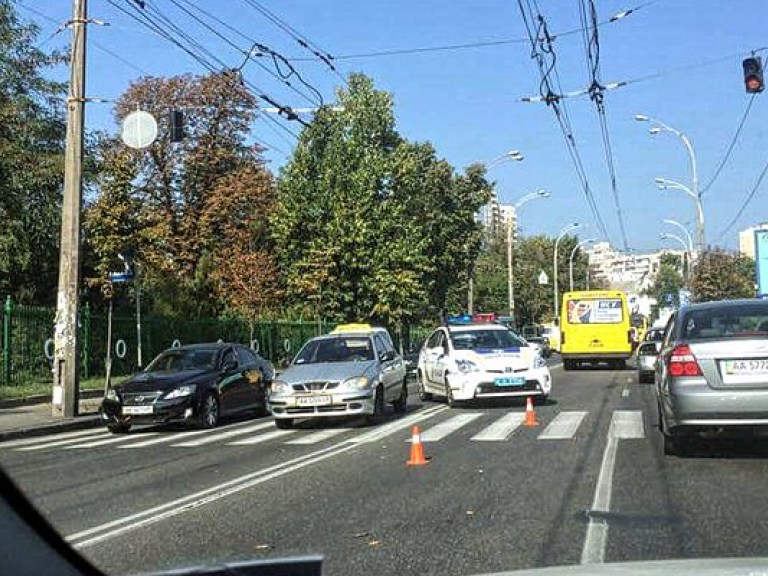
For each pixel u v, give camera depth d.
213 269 37.19
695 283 53.59
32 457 12.43
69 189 18.19
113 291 27.92
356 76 46.47
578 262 109.38
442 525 7.15
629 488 8.51
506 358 17.30
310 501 8.34
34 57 33.91
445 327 19.28
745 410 9.20
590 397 19.52
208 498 8.66
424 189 48.41
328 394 14.70
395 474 9.76
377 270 35.69
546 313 97.81
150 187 43.22
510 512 7.58
